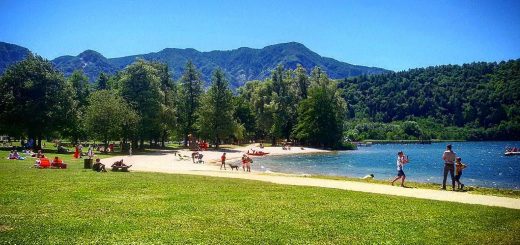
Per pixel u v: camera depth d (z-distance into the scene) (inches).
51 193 740.0
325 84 4566.9
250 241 449.4
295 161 2576.3
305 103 4414.4
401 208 653.3
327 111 4303.6
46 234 458.6
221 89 3710.6
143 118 2886.3
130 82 2947.8
